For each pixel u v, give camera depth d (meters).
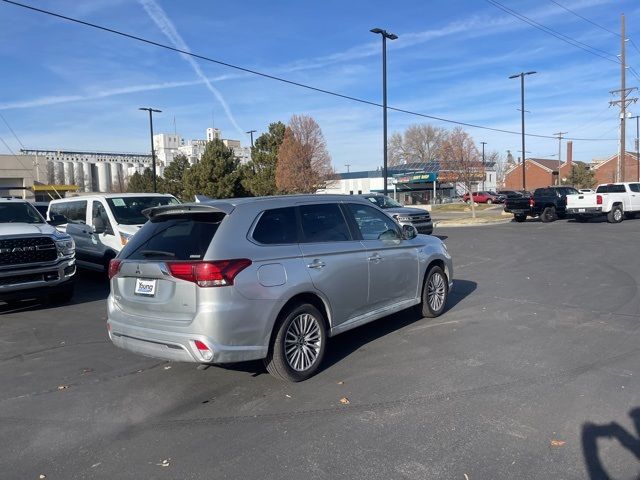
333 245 5.68
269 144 45.53
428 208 50.94
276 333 5.01
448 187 69.69
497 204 57.88
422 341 6.39
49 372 5.75
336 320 5.65
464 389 4.86
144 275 4.91
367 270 6.05
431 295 7.45
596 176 76.19
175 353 4.74
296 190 41.56
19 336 7.32
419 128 90.56
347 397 4.78
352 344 6.37
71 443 4.08
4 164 50.41
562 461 3.59
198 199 5.50
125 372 5.67
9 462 3.81
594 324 6.98
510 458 3.64
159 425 4.35
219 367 5.70
